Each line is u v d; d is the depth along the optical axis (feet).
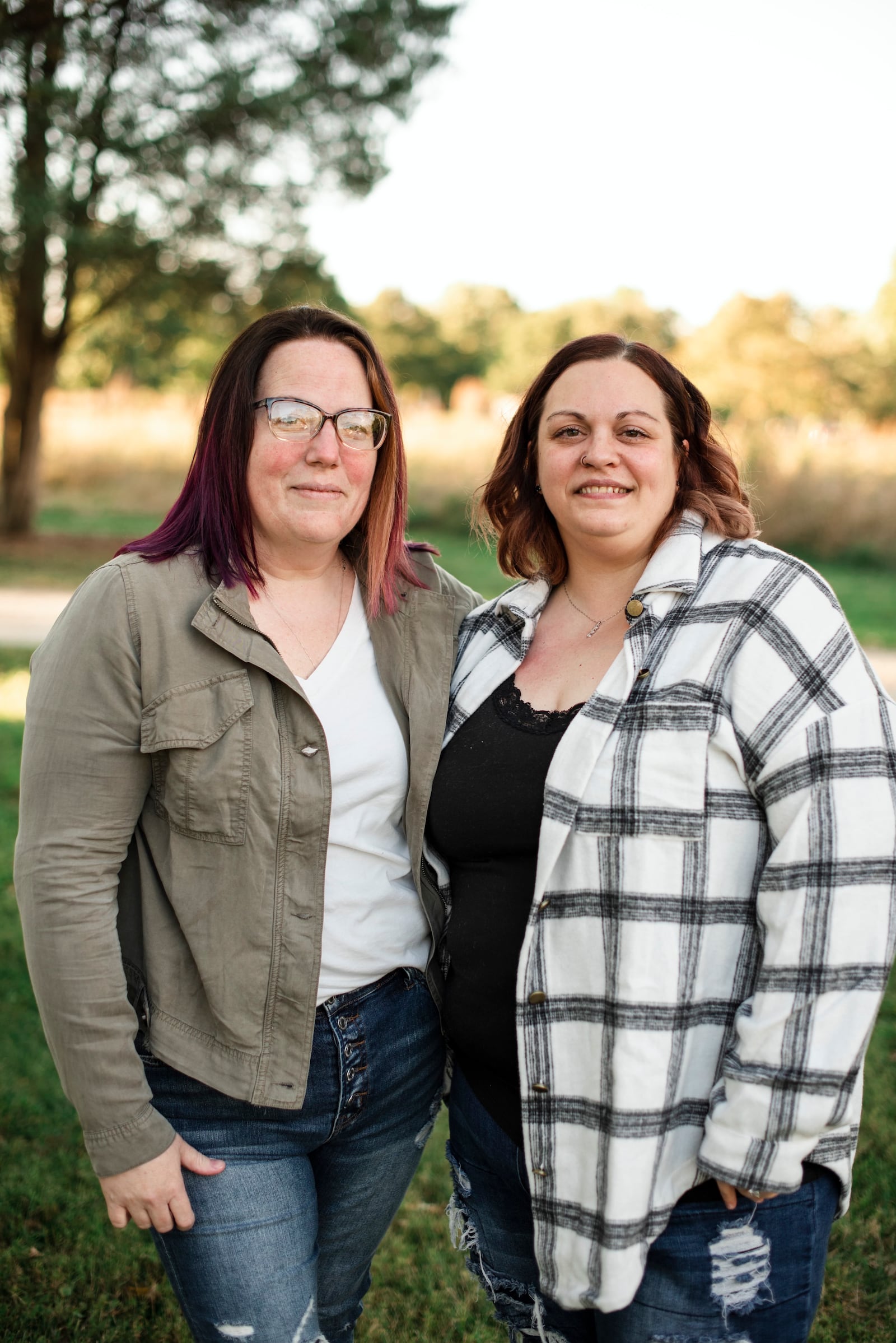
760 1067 4.82
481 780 5.76
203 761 5.41
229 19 41.70
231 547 5.66
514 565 6.53
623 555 5.95
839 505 55.01
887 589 46.52
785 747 4.98
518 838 5.61
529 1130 5.36
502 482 6.57
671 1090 5.09
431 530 62.28
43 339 54.08
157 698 5.33
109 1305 8.10
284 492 5.69
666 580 5.49
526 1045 5.36
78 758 5.26
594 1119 5.18
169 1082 5.54
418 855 5.91
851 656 5.16
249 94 41.68
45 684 5.35
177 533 5.77
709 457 6.06
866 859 4.81
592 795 5.25
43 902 5.18
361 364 5.98
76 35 40.75
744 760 5.12
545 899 5.35
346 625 6.05
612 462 5.72
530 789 5.59
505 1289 5.96
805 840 4.86
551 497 5.98
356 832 5.81
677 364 6.16
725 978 5.18
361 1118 5.86
